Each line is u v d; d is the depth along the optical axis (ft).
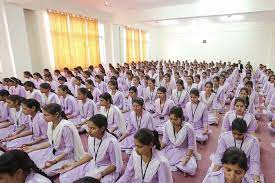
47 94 13.43
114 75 20.27
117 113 10.19
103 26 27.53
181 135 7.93
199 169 8.46
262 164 8.79
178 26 41.27
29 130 9.95
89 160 7.45
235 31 37.73
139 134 5.22
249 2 20.47
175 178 7.87
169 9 23.91
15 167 3.84
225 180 4.51
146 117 9.41
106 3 20.72
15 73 17.51
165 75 18.29
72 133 7.59
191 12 22.93
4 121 11.56
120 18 26.91
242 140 6.43
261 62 37.14
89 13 22.88
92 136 6.65
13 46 17.02
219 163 6.57
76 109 12.69
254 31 36.55
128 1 20.17
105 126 6.59
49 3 17.83
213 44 39.78
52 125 7.73
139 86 16.15
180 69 26.53
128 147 9.55
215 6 21.76
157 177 5.70
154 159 5.54
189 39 41.37
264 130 12.26
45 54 20.76
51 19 20.36
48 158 7.91
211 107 13.93
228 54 39.11
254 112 12.15
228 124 8.89
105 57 28.43
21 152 4.14
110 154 6.71
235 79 24.21
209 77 20.66
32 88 14.14
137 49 38.83
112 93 14.11
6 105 11.42
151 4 21.79
